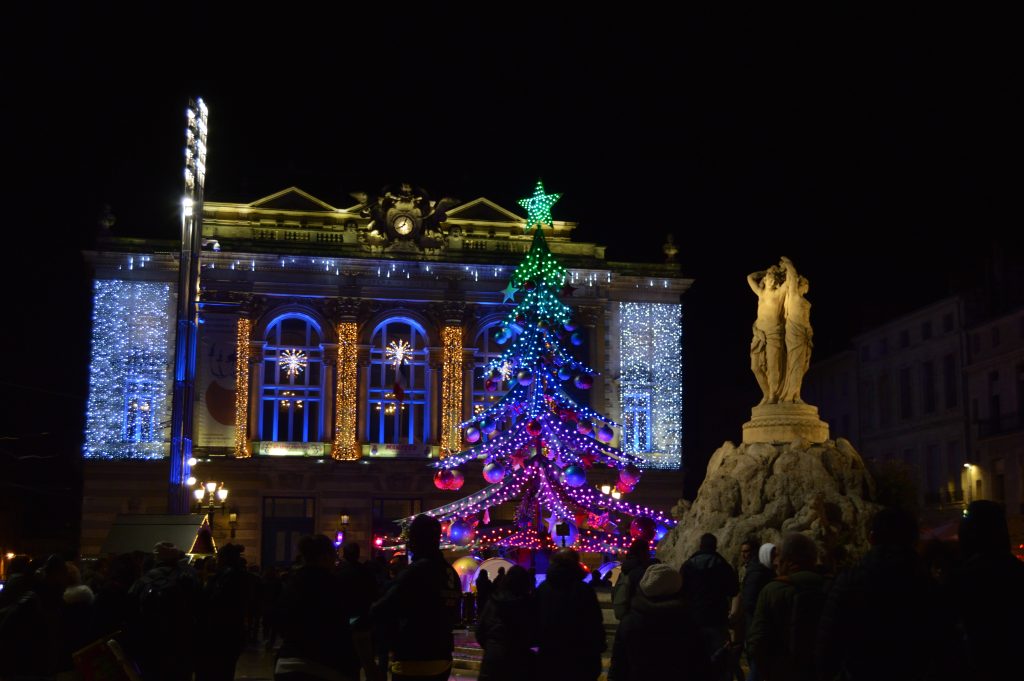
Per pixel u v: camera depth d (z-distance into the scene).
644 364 59.22
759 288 23.83
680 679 9.61
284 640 10.73
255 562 53.91
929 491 60.84
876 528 8.57
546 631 11.11
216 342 55.41
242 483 54.50
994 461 55.34
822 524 20.78
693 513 23.02
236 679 21.91
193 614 14.73
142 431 54.94
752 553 13.43
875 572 8.27
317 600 10.71
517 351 35.91
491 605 11.38
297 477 54.81
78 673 12.23
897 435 64.19
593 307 58.81
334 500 55.00
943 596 8.24
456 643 26.47
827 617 8.38
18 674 11.44
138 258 55.84
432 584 10.88
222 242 55.75
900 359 64.38
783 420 22.94
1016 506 53.16
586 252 59.62
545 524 35.81
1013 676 7.91
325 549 11.09
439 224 58.31
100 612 13.10
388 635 10.89
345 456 55.72
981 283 59.03
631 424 58.66
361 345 56.78
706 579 13.31
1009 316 54.47
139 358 55.38
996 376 55.72
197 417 54.84
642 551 13.44
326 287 56.66
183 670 13.36
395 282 57.19
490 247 58.84
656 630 9.68
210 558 19.31
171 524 23.69
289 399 56.47
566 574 11.35
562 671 11.02
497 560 33.41
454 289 57.75
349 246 57.19
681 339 59.91
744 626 13.88
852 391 69.25
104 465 53.97
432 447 56.41
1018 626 7.95
